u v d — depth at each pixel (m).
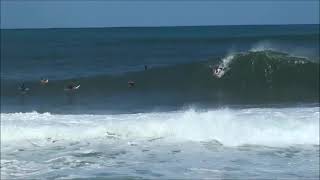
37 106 85.25
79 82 102.62
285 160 51.41
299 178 45.03
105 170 47.66
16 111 81.19
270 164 49.88
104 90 97.88
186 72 105.31
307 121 64.75
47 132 60.72
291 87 99.62
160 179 44.84
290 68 102.19
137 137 60.88
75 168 48.34
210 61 106.75
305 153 54.38
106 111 80.06
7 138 59.50
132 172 47.06
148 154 53.84
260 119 65.94
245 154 54.00
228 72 103.25
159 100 89.81
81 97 92.75
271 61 103.31
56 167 48.62
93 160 51.25
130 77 105.06
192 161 51.09
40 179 44.75
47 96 93.88
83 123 65.06
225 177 45.47
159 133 61.94
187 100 90.00
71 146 56.91
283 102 88.00
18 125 63.47
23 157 52.34
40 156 52.72
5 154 53.56
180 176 45.81
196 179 44.94
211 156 53.12
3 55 184.50
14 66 140.00
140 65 134.88
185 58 160.25
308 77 100.94
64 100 90.25
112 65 136.50
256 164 49.91
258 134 61.12
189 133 61.69
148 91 97.19
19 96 94.25
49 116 69.75
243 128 62.50
